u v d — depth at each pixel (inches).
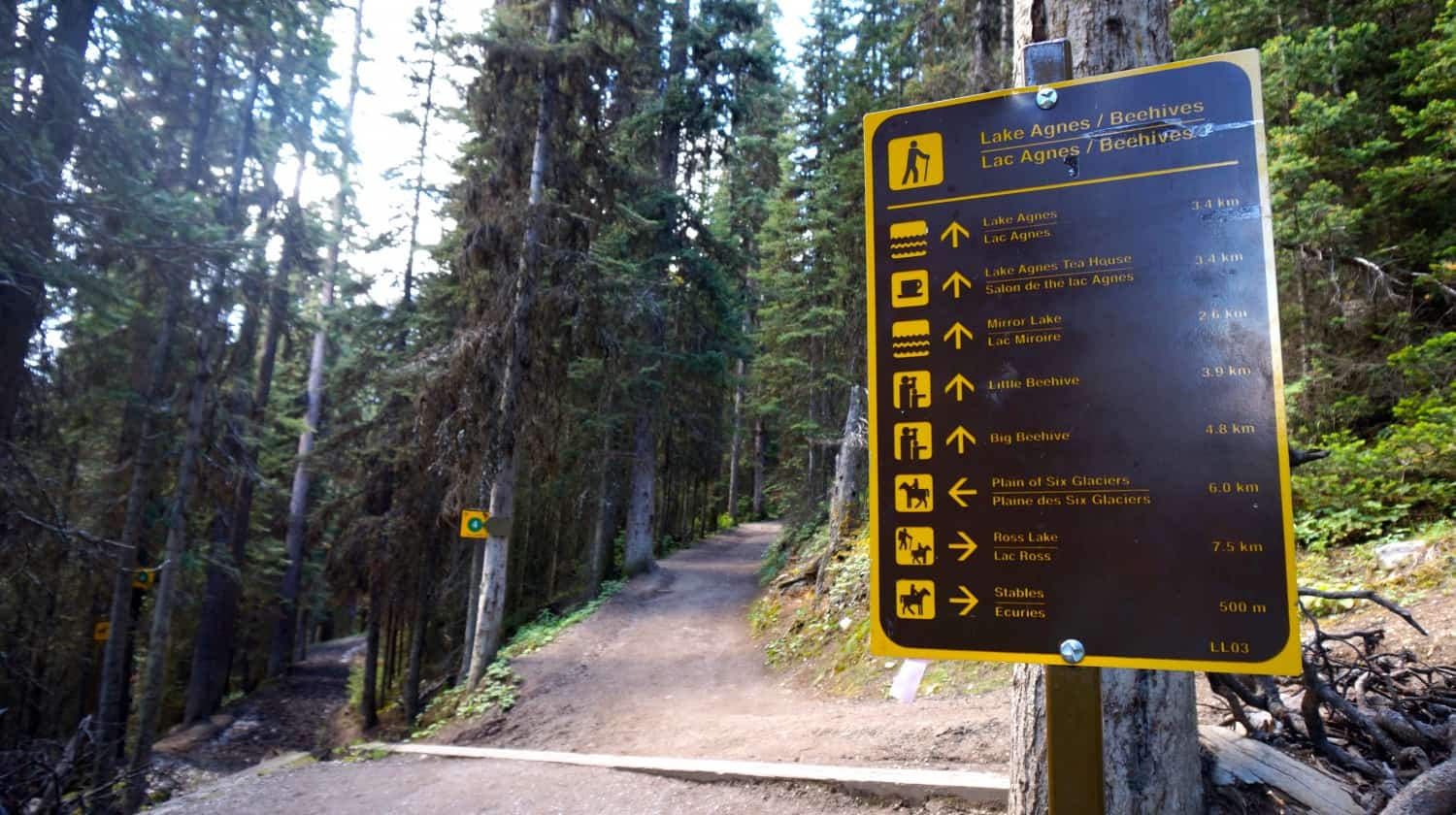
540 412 519.5
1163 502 73.9
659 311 643.5
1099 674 74.8
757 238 868.6
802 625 518.6
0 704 560.4
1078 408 77.7
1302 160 365.1
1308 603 261.6
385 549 581.3
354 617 1269.7
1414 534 275.0
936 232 85.0
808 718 330.0
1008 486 78.9
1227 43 442.0
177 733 698.8
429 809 266.1
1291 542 69.6
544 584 842.2
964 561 79.4
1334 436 336.8
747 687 462.6
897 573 81.5
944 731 246.1
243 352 614.5
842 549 532.7
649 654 539.2
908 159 87.1
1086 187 80.5
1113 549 74.7
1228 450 72.6
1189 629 71.5
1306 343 379.2
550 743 387.5
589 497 798.5
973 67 547.2
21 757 332.5
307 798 295.0
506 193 526.9
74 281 339.6
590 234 553.3
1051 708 75.7
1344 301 396.2
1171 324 75.9
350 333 749.9
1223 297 74.7
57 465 496.1
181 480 499.8
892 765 229.9
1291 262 396.8
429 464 526.6
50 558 406.6
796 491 788.0
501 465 512.4
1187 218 76.9
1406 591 244.8
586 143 556.1
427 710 506.0
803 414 773.3
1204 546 72.0
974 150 84.9
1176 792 107.5
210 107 564.4
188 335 544.7
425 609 610.5
